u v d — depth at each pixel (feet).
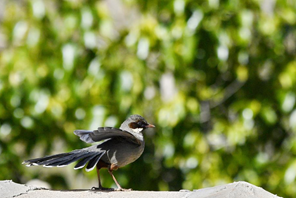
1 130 46.19
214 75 46.68
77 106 45.50
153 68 46.70
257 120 47.62
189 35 43.83
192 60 43.91
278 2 46.01
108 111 44.86
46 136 46.60
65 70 45.37
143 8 46.57
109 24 46.19
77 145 46.52
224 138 47.98
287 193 45.37
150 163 47.80
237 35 44.29
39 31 46.14
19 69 46.26
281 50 46.75
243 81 47.70
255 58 46.60
